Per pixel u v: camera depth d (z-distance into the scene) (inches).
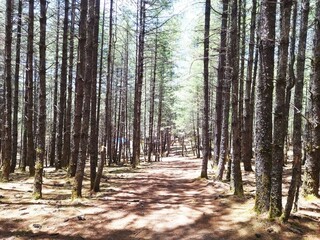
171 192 461.7
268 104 299.9
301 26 411.2
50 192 422.0
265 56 296.5
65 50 697.0
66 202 367.2
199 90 1301.7
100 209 344.2
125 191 455.5
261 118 302.0
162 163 1139.9
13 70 1042.7
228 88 523.5
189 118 1692.9
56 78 855.7
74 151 544.4
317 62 369.1
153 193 451.2
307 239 258.2
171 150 2274.9
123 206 359.9
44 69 373.7
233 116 411.5
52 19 904.3
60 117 720.3
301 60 409.4
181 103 1585.9
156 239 266.2
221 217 312.5
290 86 314.5
